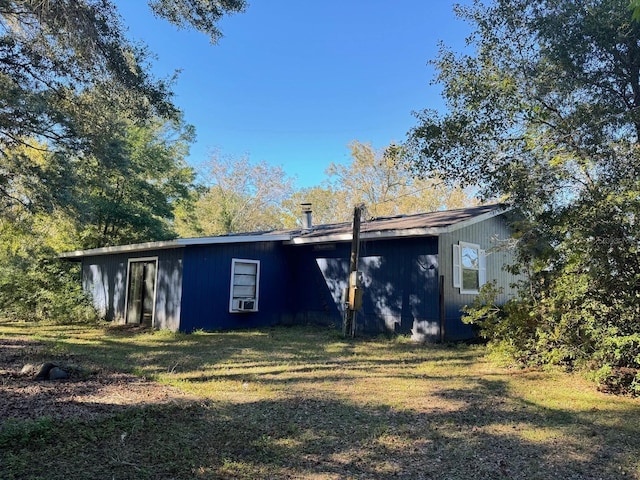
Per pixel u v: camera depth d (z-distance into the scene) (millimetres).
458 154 9062
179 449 3428
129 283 13172
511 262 12961
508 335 6910
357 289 10453
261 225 39406
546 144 7926
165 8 9164
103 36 8648
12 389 5008
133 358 7484
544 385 5836
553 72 7945
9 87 8961
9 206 10898
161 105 10094
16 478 2803
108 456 3236
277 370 6633
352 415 4426
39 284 14812
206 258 11672
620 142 7234
